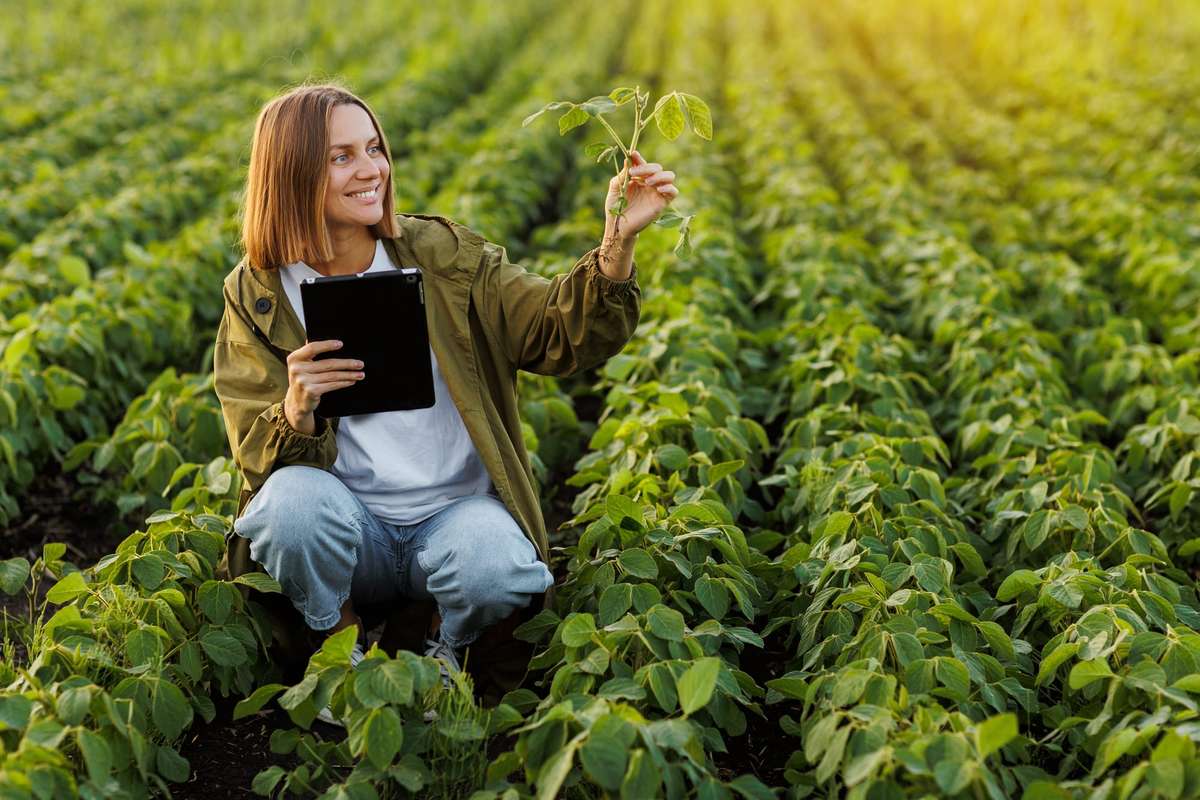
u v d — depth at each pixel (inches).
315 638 127.5
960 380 199.0
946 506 155.9
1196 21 740.0
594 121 465.4
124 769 99.2
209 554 126.4
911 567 123.3
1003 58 686.5
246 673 119.2
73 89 477.1
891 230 302.4
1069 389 217.2
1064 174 382.6
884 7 855.7
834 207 317.7
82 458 171.8
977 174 390.9
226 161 360.8
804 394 188.5
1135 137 439.2
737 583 122.8
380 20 784.3
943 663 106.1
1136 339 221.1
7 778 86.1
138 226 283.0
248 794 113.4
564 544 164.4
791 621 130.0
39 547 170.9
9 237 267.6
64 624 111.7
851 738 97.0
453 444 118.9
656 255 260.5
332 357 109.3
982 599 133.0
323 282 106.6
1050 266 267.3
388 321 108.2
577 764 99.8
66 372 182.4
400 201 303.1
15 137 414.3
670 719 96.4
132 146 378.0
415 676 100.6
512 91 535.2
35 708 96.7
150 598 115.8
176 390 186.1
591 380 229.8
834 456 159.3
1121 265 283.4
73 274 225.5
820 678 107.3
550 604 123.7
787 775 104.5
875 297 245.3
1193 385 201.2
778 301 245.3
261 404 112.7
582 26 866.8
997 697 108.6
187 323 225.1
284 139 110.0
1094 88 537.3
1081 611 121.2
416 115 457.7
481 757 105.4
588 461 165.9
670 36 815.7
